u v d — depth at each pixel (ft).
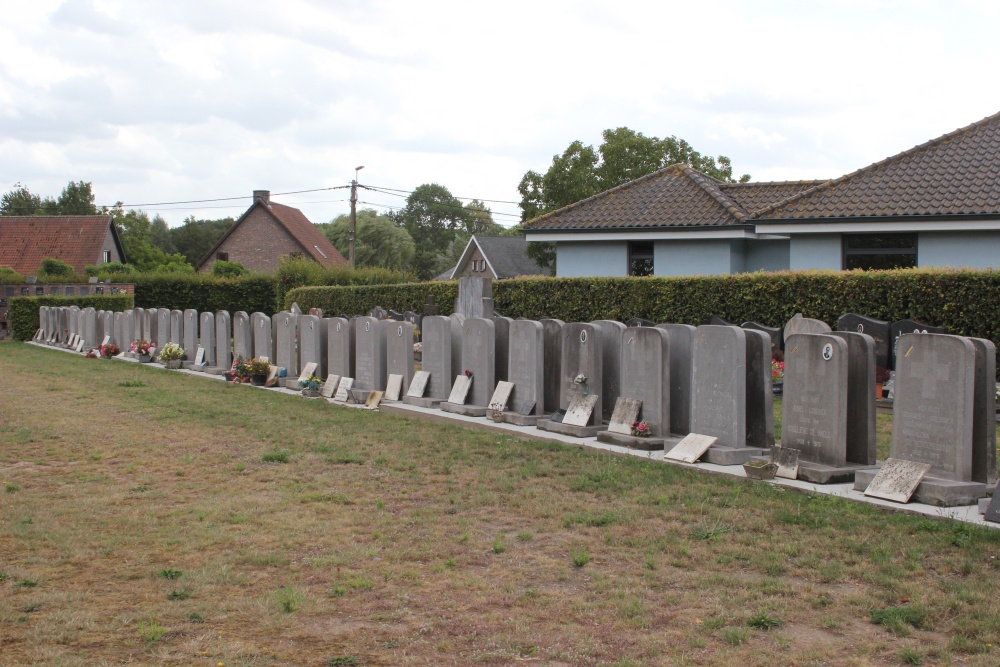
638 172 142.00
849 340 35.27
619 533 27.81
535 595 22.52
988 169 74.90
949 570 23.73
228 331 77.30
